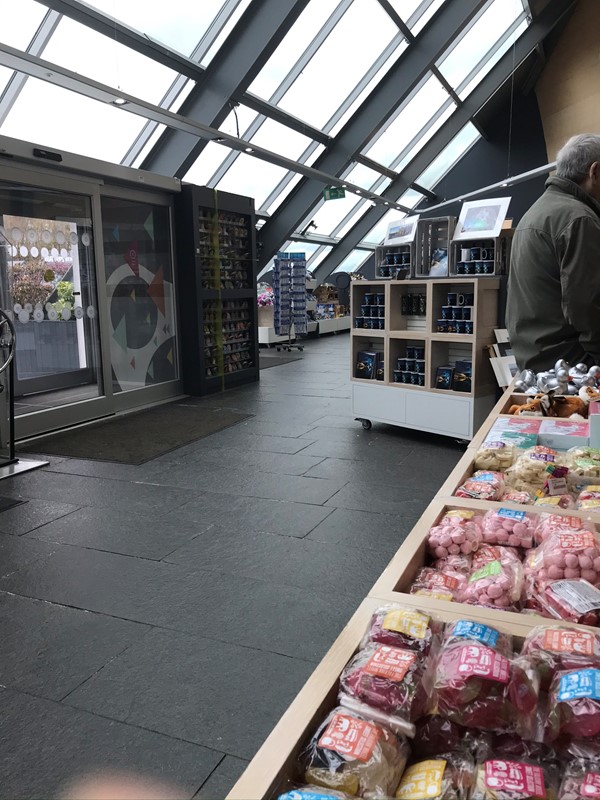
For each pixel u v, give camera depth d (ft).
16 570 9.20
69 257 18.06
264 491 12.48
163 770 5.41
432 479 13.07
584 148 7.54
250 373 26.02
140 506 11.77
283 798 2.22
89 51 19.51
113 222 19.85
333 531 10.43
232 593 8.42
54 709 6.20
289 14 22.16
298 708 2.60
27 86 18.79
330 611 7.92
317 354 36.40
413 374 16.10
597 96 41.70
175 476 13.56
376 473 13.52
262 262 39.47
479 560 3.93
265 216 37.32
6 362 14.19
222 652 7.09
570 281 7.27
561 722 2.45
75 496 12.37
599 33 40.27
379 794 2.28
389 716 2.51
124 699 6.33
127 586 8.66
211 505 11.74
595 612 3.13
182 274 22.50
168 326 22.48
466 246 15.43
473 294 14.83
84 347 18.89
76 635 7.48
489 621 3.01
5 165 15.57
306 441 16.33
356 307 17.37
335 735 2.43
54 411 17.69
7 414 15.29
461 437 15.20
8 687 6.55
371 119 33.40
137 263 20.86
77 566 9.30
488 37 35.91
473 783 2.35
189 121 20.54
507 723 2.51
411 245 16.07
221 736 5.80
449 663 2.65
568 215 7.30
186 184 21.84
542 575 3.55
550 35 39.73
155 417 19.56
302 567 9.14
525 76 44.14
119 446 16.07
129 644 7.29
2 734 5.87
